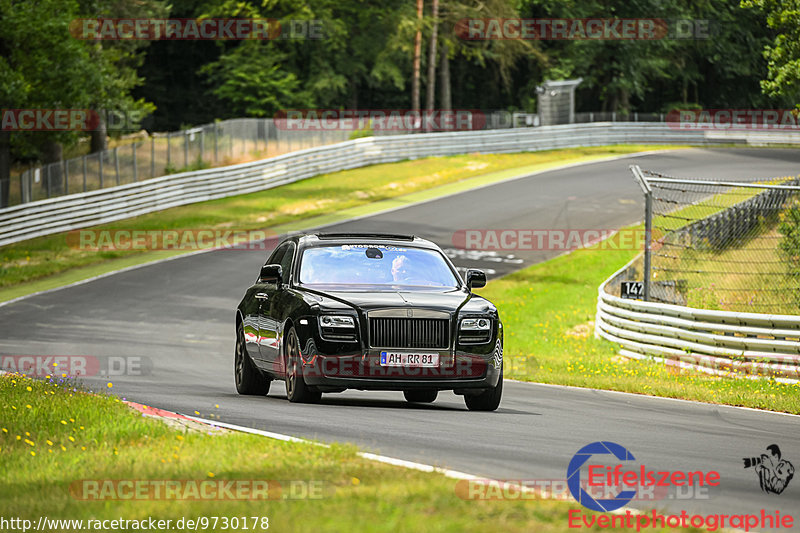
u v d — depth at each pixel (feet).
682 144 558.56
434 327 93.45
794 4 228.84
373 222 335.47
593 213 345.92
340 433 77.82
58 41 339.16
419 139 479.41
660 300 194.90
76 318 208.23
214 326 204.23
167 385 123.75
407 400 112.57
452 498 51.11
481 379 94.84
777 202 200.64
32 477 60.80
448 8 600.39
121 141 480.64
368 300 93.81
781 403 113.70
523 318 228.22
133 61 590.14
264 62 601.62
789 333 149.07
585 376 145.38
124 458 64.34
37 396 93.45
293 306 96.32
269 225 340.18
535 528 45.65
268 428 79.41
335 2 625.00
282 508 48.98
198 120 648.38
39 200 338.75
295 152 420.77
